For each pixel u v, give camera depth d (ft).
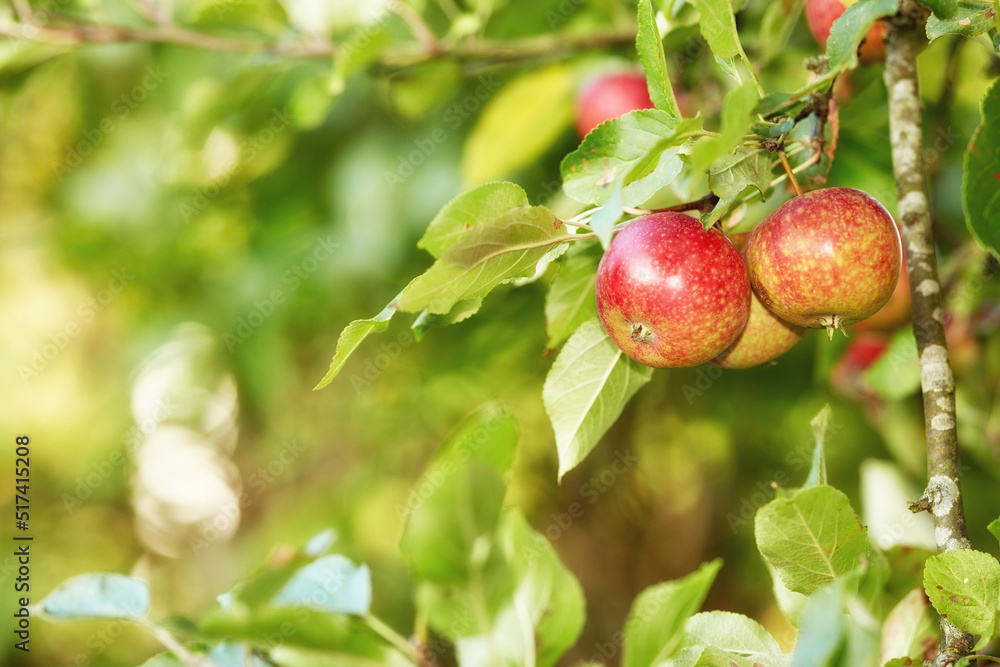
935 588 4.43
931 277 4.65
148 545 13.33
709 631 4.58
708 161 4.36
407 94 6.37
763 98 4.61
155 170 8.01
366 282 7.86
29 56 6.18
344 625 4.48
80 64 7.32
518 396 9.89
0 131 9.07
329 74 6.17
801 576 4.50
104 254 8.86
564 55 6.01
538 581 4.55
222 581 11.72
